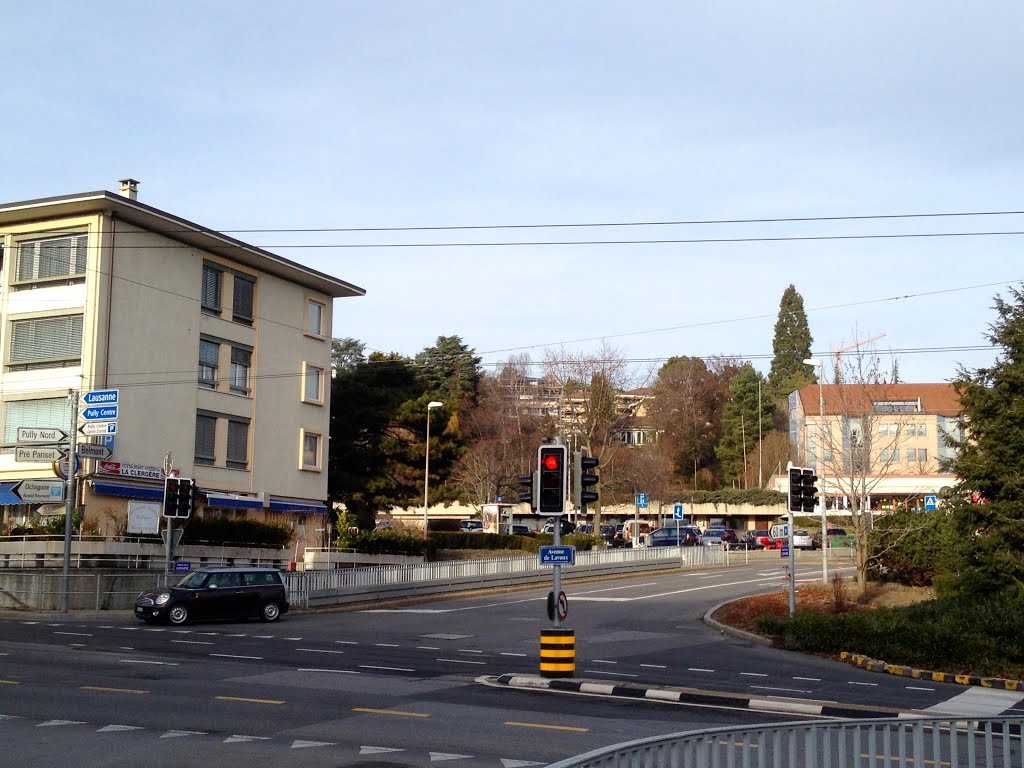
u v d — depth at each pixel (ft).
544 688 60.70
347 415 192.85
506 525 228.63
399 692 57.21
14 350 148.36
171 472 123.24
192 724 45.96
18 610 116.78
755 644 89.71
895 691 63.72
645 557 185.06
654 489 274.36
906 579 124.06
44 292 146.61
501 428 278.26
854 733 31.01
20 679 58.80
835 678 69.26
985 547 88.84
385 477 194.08
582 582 163.94
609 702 55.36
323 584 124.06
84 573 119.55
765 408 346.13
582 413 250.37
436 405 192.03
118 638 86.07
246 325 169.78
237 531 149.69
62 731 43.91
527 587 155.22
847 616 83.15
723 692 59.47
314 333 184.65
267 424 171.83
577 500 66.13
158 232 152.66
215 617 103.14
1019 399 89.97
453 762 38.58
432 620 109.19
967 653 71.51
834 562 202.49
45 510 141.38
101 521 140.36
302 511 176.65
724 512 306.35
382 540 171.73
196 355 158.30
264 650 78.89
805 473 94.32
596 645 87.81
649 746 27.45
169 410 152.87
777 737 30.76
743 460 342.23
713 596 136.46
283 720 47.29
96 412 117.80
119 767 37.29
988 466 89.92
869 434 133.08
